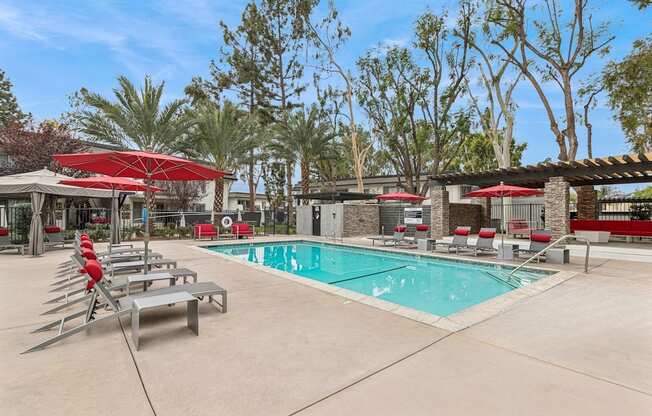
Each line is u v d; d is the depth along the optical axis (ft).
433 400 8.11
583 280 22.38
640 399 8.17
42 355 10.71
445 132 83.10
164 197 89.92
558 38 62.23
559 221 43.86
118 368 9.82
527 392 8.49
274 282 22.09
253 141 70.44
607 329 13.20
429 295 23.59
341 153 96.43
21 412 7.61
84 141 71.67
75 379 9.16
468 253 38.42
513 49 71.41
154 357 10.57
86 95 53.83
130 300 13.61
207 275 24.50
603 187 106.52
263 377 9.29
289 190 82.12
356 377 9.28
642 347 11.43
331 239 58.29
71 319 14.03
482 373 9.51
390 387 8.73
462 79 78.95
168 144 59.72
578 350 11.17
